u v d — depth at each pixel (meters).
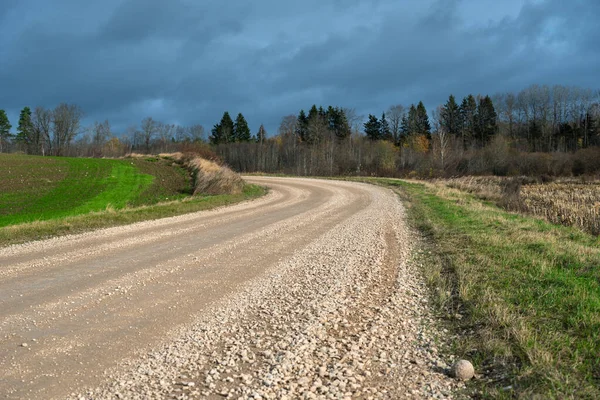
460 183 33.91
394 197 26.66
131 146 96.19
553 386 3.86
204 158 45.84
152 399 4.00
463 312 6.21
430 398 4.04
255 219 17.05
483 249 9.91
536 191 32.50
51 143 85.31
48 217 21.39
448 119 88.88
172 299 6.89
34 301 6.64
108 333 5.50
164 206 19.91
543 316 5.57
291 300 6.93
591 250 9.59
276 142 90.50
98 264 9.05
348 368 4.63
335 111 94.06
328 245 11.59
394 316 6.23
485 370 4.49
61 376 4.39
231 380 4.36
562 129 80.88
